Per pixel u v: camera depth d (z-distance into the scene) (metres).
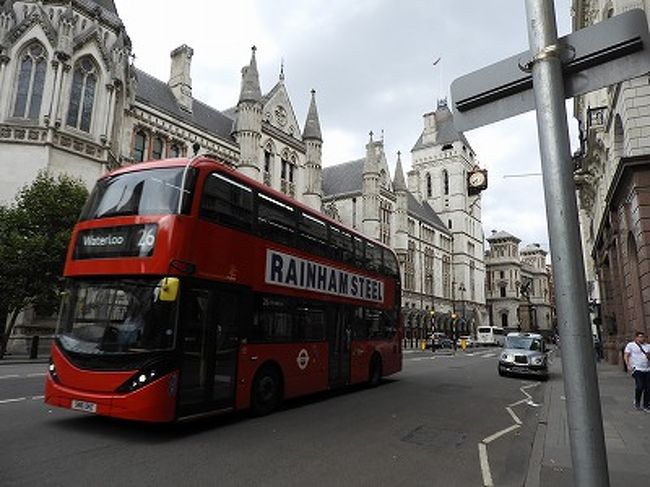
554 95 2.80
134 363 7.36
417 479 6.29
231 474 6.14
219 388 8.59
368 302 14.81
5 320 25.11
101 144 29.72
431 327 66.00
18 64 28.12
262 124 43.50
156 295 7.62
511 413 11.53
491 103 3.30
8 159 26.88
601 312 31.44
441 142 90.75
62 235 22.36
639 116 16.75
